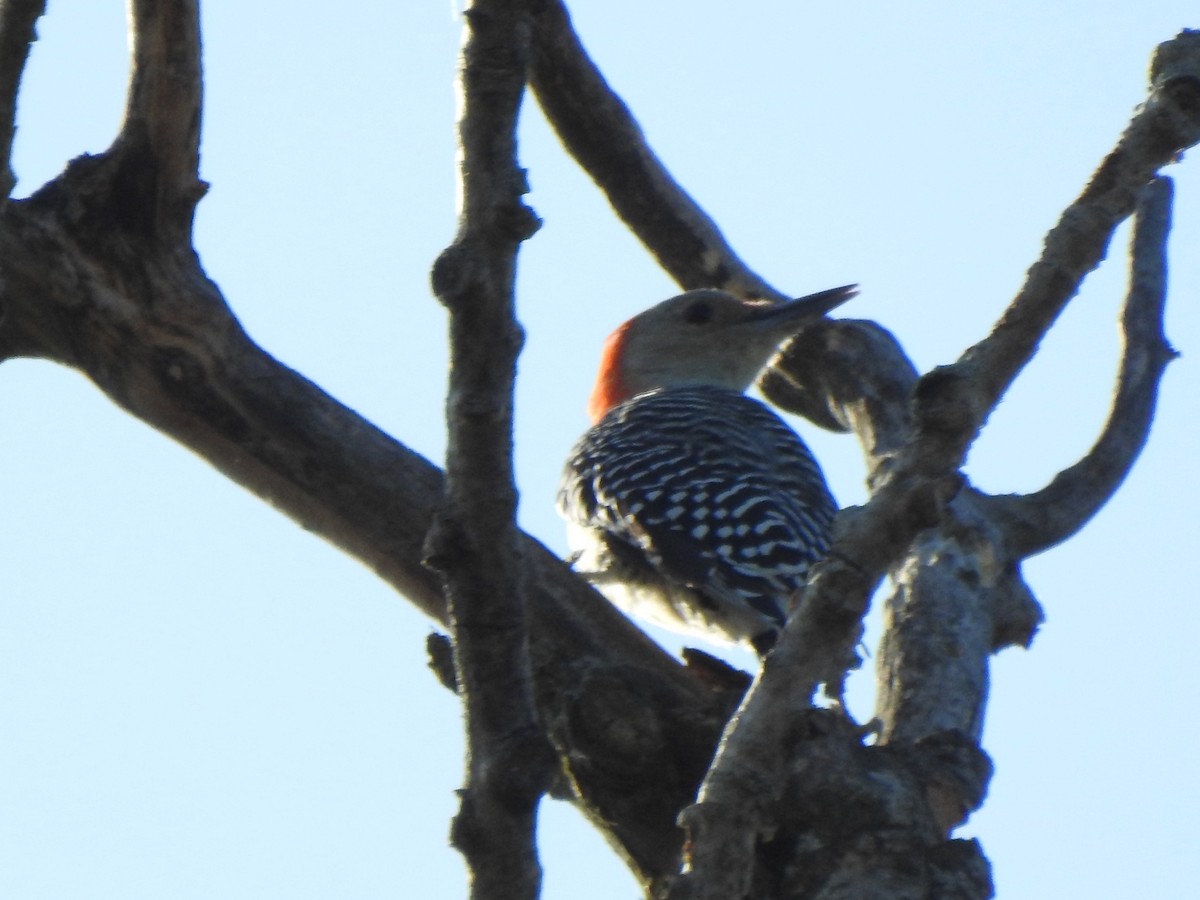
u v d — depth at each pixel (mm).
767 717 6207
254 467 9719
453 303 6578
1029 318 6660
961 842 7785
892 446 12500
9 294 9625
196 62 9555
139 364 9641
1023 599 10289
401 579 9672
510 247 6555
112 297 9594
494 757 6754
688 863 6086
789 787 7828
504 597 6844
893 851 7703
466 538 6793
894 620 9664
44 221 9602
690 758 8750
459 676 6914
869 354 13164
